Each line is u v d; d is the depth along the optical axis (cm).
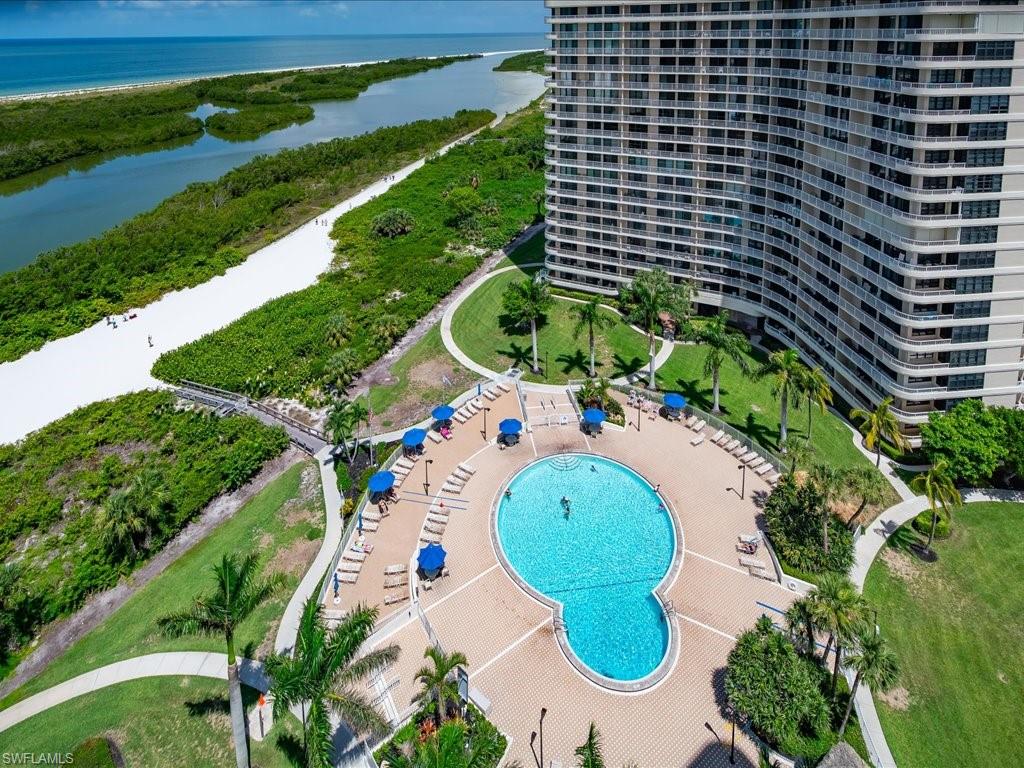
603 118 8744
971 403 5981
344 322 9112
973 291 5931
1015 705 4275
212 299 10806
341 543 5525
